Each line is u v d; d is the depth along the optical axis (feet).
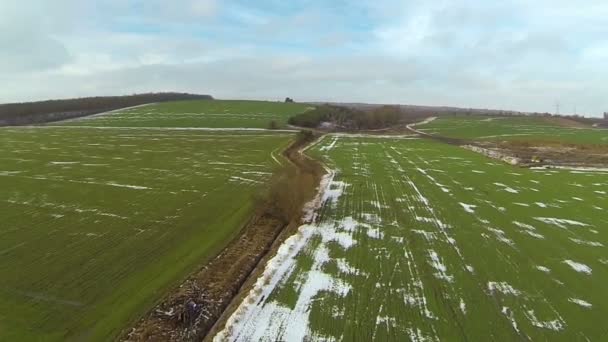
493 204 120.16
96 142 248.52
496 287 68.44
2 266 73.72
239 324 56.49
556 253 83.66
